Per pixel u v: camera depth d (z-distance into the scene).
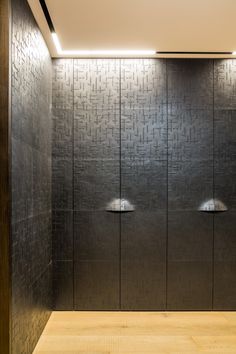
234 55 2.99
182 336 2.54
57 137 3.00
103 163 3.01
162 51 2.90
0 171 1.73
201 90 3.04
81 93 3.01
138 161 3.02
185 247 3.02
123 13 2.26
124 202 3.01
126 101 3.02
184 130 3.04
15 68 1.86
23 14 2.03
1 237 1.73
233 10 2.22
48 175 2.84
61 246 2.99
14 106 1.84
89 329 2.64
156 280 3.01
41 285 2.54
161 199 3.02
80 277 2.99
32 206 2.25
